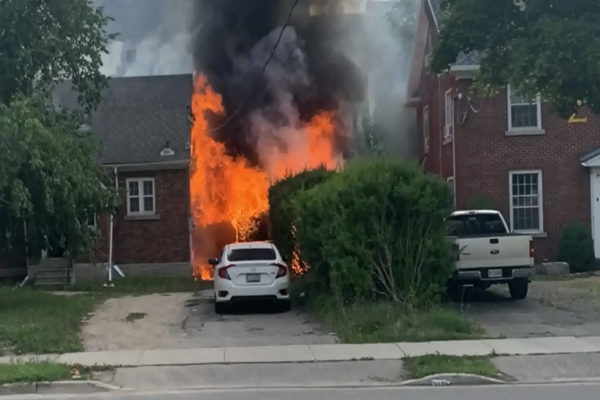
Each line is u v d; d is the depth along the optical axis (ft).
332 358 38.88
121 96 101.35
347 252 50.06
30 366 37.68
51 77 67.82
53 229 61.05
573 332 44.78
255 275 57.41
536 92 58.39
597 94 55.01
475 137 84.48
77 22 67.31
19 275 92.63
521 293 58.80
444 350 39.99
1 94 64.39
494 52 58.23
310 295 60.03
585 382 34.88
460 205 84.64
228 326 51.24
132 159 90.79
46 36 65.67
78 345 44.06
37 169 56.03
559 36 51.29
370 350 40.47
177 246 91.66
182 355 40.65
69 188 59.06
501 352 39.17
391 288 49.73
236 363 38.42
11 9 62.23
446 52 59.06
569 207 83.61
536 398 30.94
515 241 55.47
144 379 36.58
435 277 50.24
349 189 50.39
